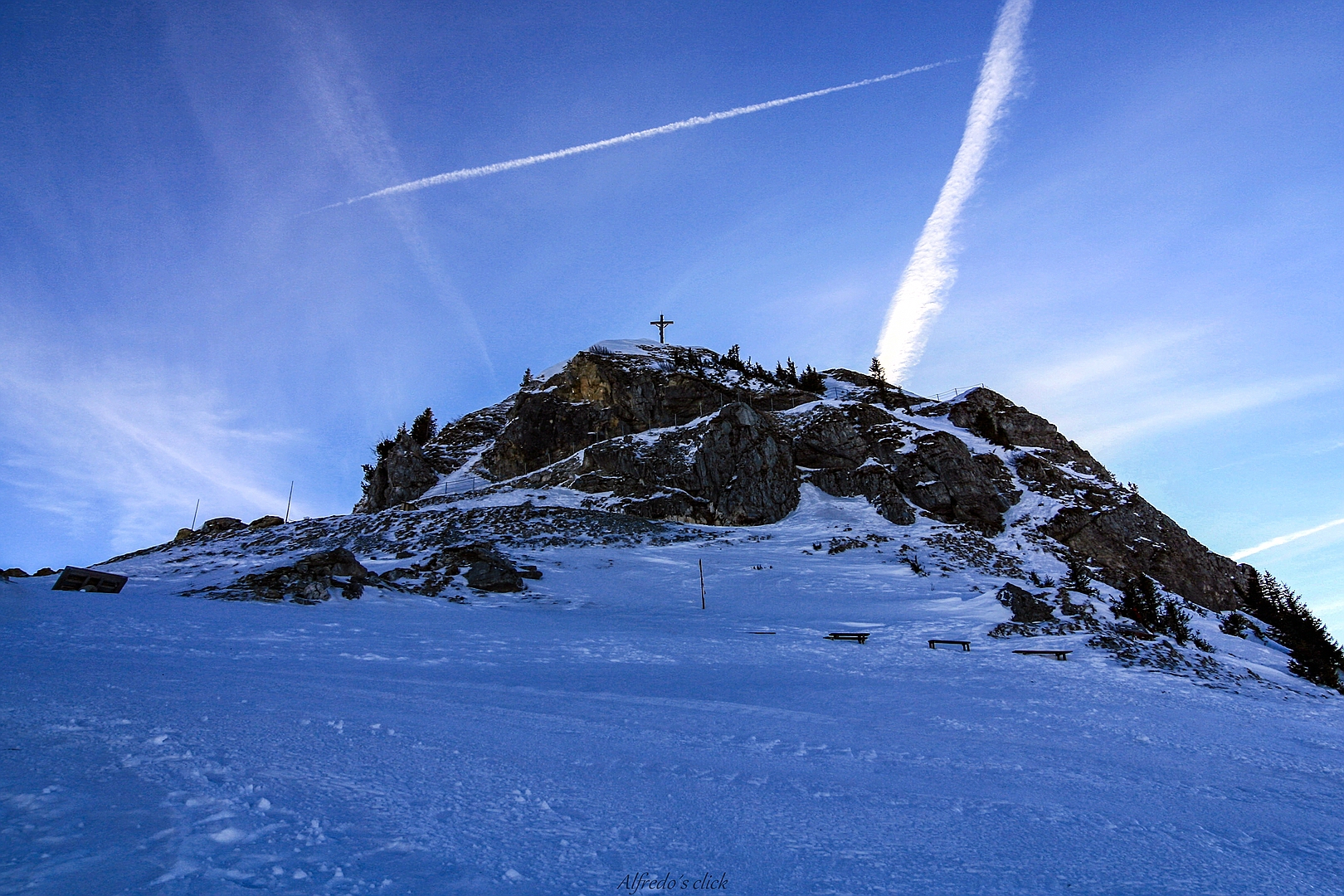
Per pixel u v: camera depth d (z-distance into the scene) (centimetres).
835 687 1773
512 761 912
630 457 6050
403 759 863
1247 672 2530
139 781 684
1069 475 6300
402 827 645
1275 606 3716
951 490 5647
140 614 2098
